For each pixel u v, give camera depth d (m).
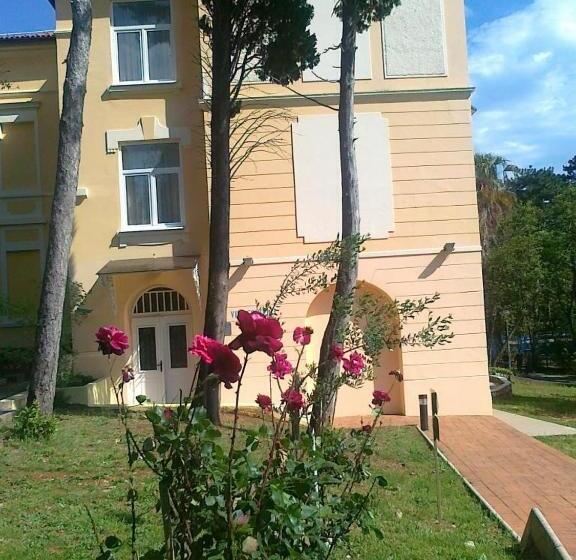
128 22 18.92
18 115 20.61
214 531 3.54
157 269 17.52
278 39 14.35
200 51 17.91
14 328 19.83
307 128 18.22
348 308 5.75
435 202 18.36
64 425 12.43
